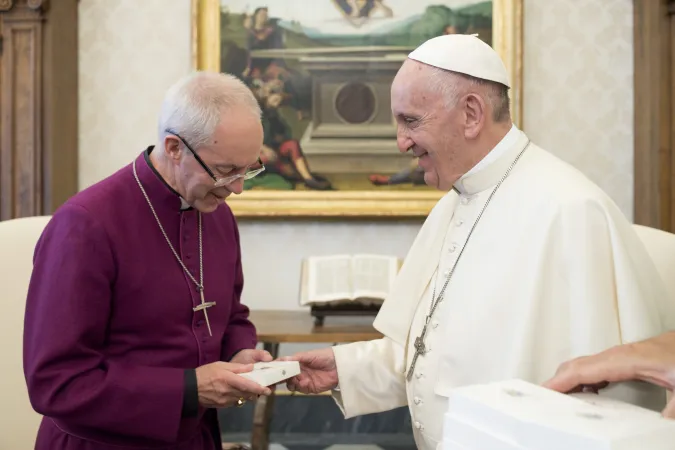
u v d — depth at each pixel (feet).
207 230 6.61
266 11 13.12
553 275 5.67
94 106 13.29
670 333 4.56
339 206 13.09
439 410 6.05
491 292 5.90
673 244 7.16
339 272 10.93
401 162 13.14
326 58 13.15
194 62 13.01
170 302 6.03
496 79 6.08
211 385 5.69
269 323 11.00
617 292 5.44
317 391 7.05
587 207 5.69
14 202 12.59
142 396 5.57
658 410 5.11
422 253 7.14
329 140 13.16
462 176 6.40
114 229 5.82
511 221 6.07
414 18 13.12
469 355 5.84
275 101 13.16
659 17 12.62
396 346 7.16
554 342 5.54
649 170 12.80
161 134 5.91
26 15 12.45
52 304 5.55
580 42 13.30
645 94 12.85
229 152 5.70
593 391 4.61
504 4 12.96
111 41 13.25
